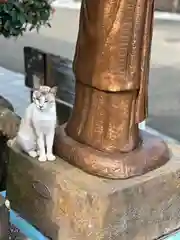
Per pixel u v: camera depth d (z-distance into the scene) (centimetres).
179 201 116
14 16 134
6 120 131
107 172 105
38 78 180
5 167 134
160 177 109
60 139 115
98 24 101
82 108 112
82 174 107
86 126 111
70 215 104
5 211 102
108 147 108
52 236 112
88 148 109
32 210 117
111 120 107
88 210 101
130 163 107
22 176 117
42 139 112
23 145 114
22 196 119
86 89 109
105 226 102
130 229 107
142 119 109
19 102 179
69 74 164
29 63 185
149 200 109
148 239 112
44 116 109
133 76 103
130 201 105
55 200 108
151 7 101
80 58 107
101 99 107
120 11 98
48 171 109
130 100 107
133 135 111
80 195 101
